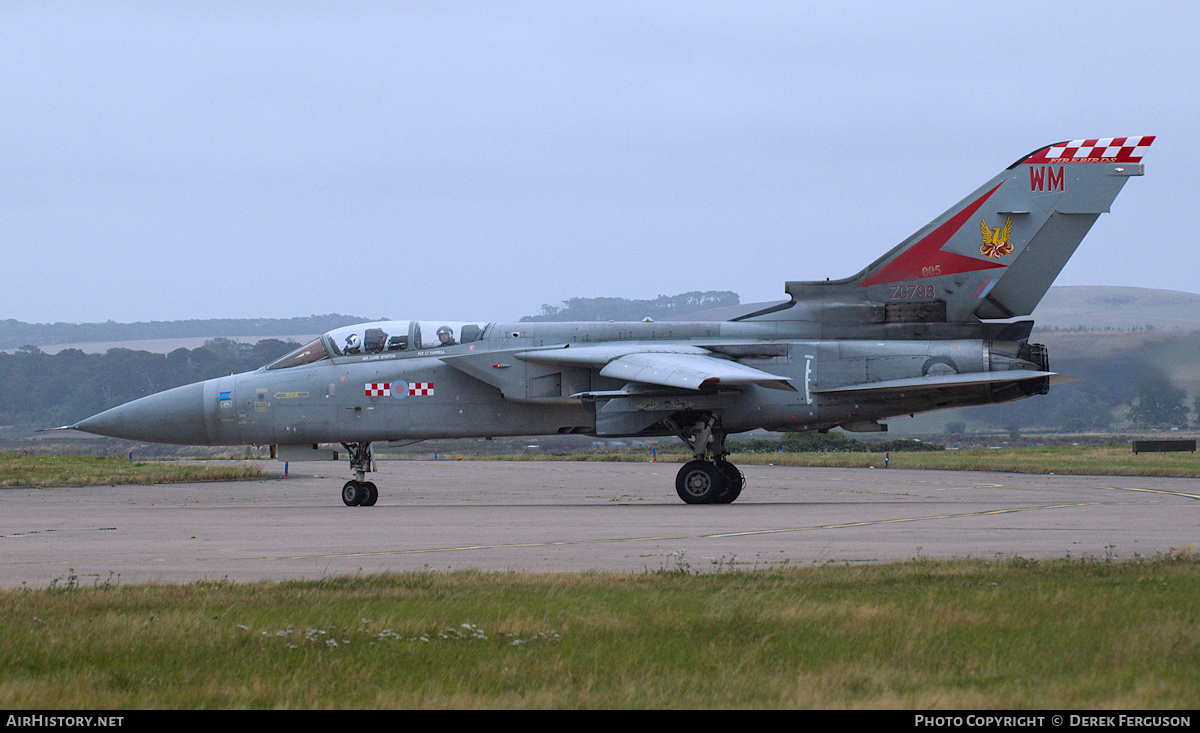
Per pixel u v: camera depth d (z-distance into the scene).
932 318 80.06
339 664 27.08
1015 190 78.69
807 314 82.12
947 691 24.16
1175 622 30.39
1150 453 176.38
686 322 84.56
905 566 41.84
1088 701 23.36
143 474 126.88
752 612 32.38
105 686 25.39
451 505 85.81
